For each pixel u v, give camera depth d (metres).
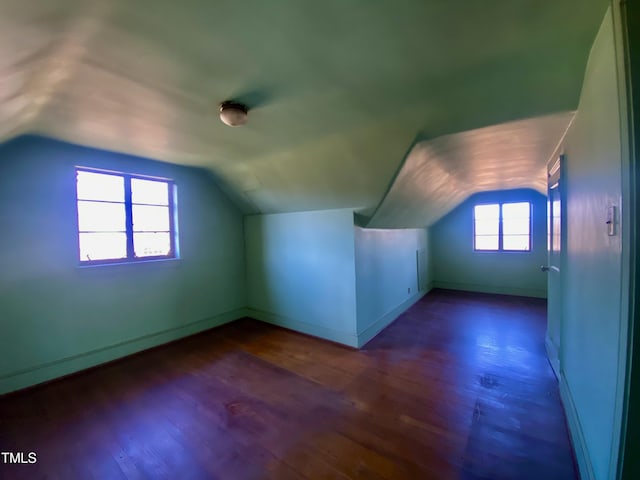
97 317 2.88
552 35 1.23
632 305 0.97
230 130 2.26
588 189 1.48
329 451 1.72
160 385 2.51
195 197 3.72
